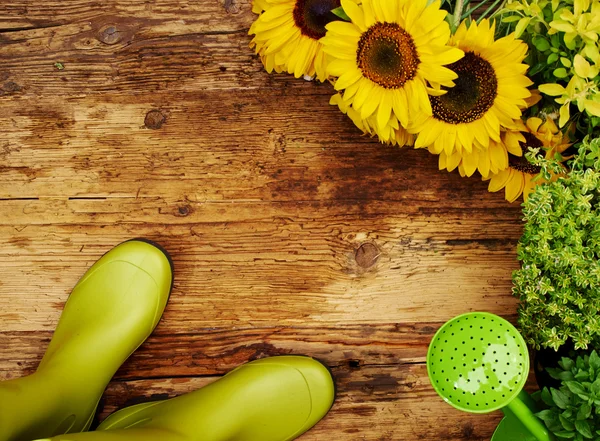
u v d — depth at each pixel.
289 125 1.26
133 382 1.27
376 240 1.26
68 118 1.26
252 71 1.26
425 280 1.26
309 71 1.16
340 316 1.27
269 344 1.27
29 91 1.26
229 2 1.25
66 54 1.26
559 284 1.08
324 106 1.26
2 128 1.27
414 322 1.26
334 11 1.08
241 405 1.22
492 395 1.04
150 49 1.26
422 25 1.03
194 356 1.27
